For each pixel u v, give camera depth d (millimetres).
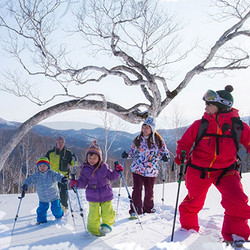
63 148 6422
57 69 10391
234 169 3684
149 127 5582
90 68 10438
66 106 10625
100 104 10828
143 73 10562
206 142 3660
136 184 5531
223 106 3600
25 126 10477
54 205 4988
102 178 4160
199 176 3730
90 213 4023
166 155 5578
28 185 4848
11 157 24609
